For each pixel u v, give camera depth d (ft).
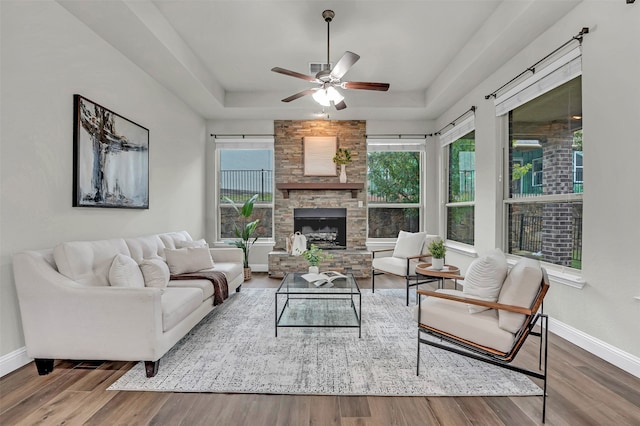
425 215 19.86
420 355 8.32
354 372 7.42
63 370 7.53
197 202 18.20
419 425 5.65
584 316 8.57
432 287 15.39
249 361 7.96
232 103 17.34
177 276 10.84
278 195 19.77
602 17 7.92
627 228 7.37
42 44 8.05
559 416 5.85
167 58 11.51
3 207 7.19
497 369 7.55
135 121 12.03
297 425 5.65
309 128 19.76
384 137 19.79
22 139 7.58
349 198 19.83
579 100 9.07
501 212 12.79
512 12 9.42
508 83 11.73
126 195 11.32
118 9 8.73
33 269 7.13
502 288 6.80
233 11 10.26
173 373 7.37
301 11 10.27
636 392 6.56
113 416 5.86
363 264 18.22
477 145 14.26
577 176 9.15
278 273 18.13
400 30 11.39
